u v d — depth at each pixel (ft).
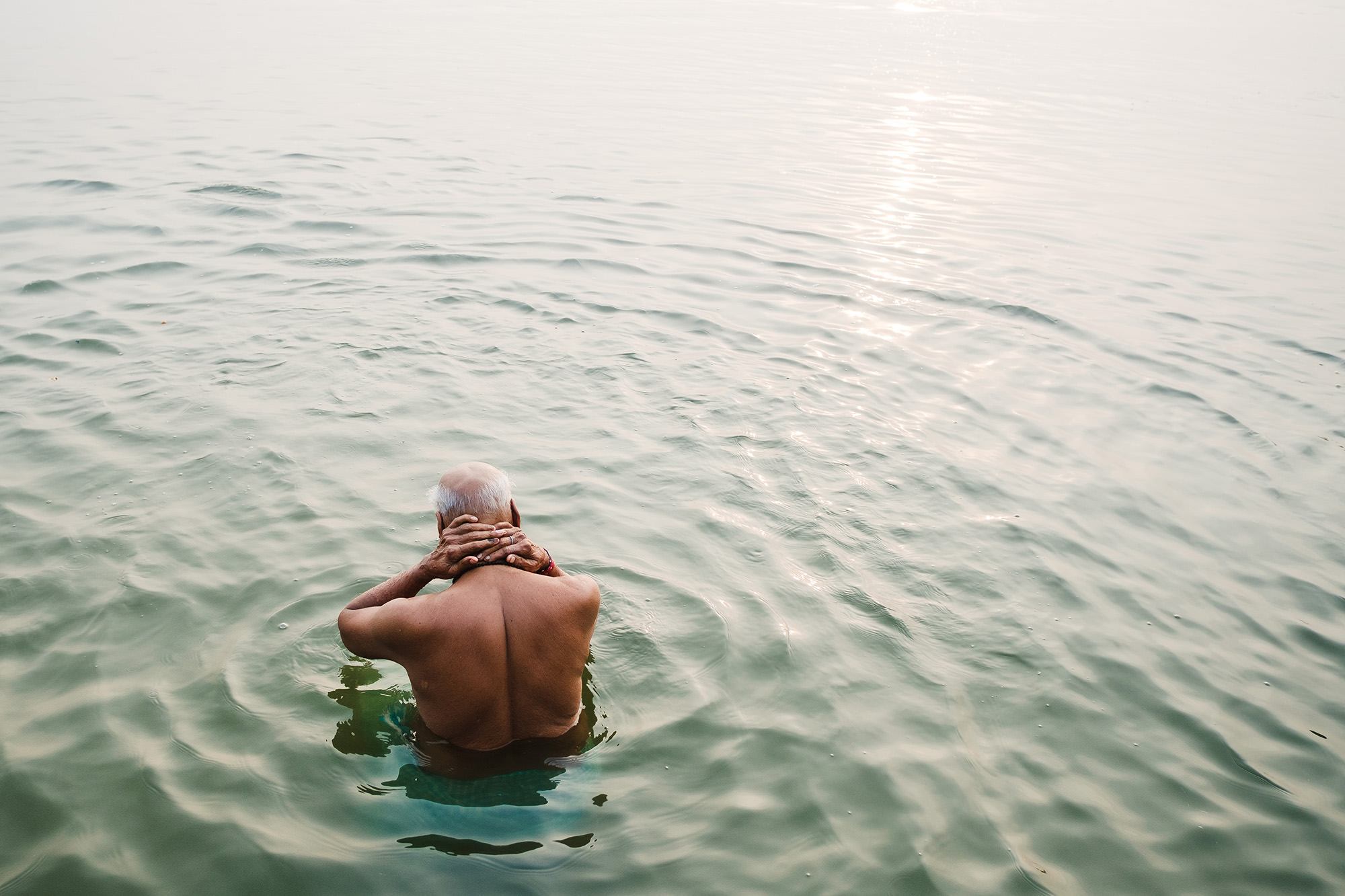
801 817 8.87
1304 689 11.57
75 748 9.05
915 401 18.94
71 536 12.41
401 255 25.54
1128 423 18.75
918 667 11.23
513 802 8.63
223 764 8.95
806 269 26.81
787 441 16.69
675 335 21.36
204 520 12.97
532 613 8.84
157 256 24.45
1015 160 43.27
